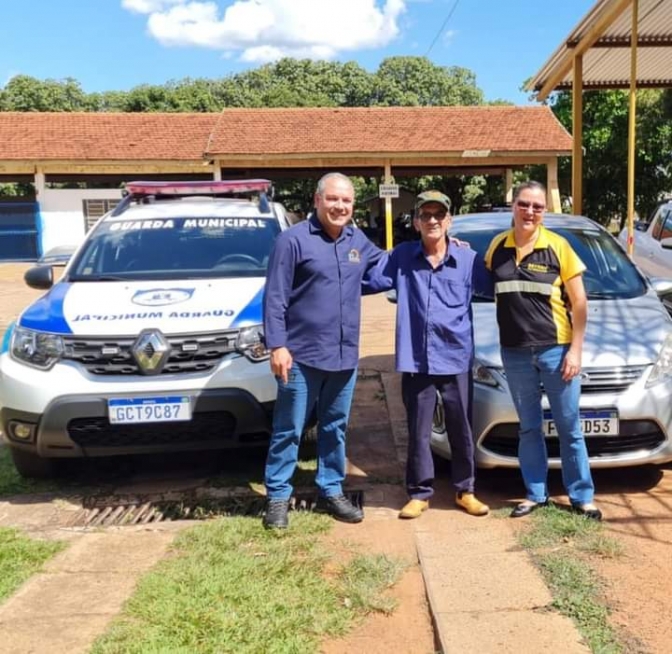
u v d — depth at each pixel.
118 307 4.69
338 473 4.26
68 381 4.40
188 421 4.39
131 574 3.62
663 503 4.29
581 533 3.87
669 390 4.30
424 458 4.20
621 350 4.37
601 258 5.62
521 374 4.08
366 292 4.28
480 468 4.57
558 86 12.99
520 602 3.19
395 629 3.07
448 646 2.86
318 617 3.13
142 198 6.40
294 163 20.25
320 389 4.20
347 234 4.07
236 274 5.22
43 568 3.71
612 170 25.14
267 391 4.48
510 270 4.00
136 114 24.00
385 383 7.21
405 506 4.27
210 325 4.50
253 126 21.67
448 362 4.07
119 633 3.03
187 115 24.05
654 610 3.10
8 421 4.53
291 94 48.91
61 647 2.98
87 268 5.38
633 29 8.36
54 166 21.44
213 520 4.27
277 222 5.91
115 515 4.45
